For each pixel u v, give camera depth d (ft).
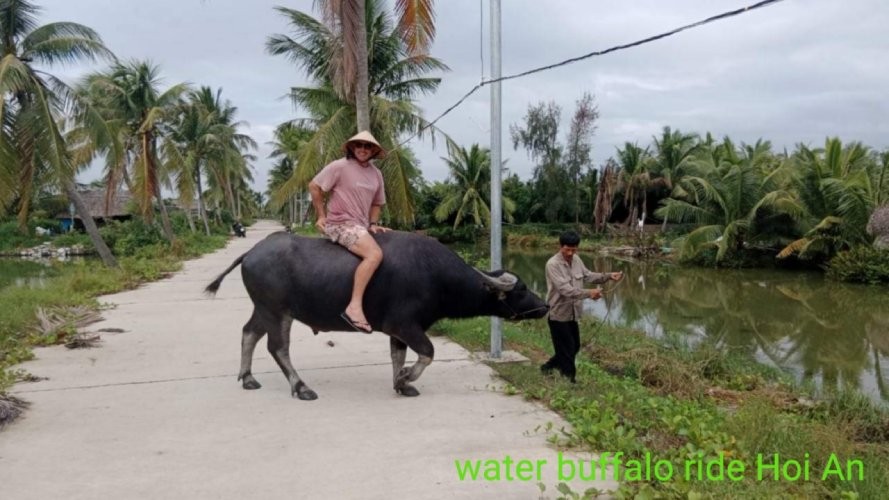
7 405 16.81
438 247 18.39
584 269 20.51
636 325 41.70
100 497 12.21
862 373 30.35
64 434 15.67
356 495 12.24
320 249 18.16
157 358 23.97
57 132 53.01
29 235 124.06
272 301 18.40
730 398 23.18
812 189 80.79
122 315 34.37
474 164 130.52
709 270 84.58
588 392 18.95
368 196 18.53
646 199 133.90
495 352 23.75
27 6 53.52
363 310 17.78
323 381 20.53
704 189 92.12
